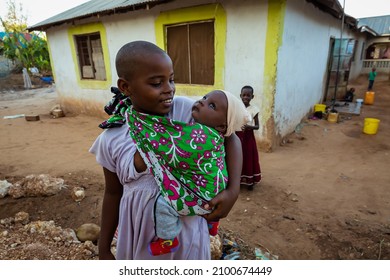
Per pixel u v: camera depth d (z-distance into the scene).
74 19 7.66
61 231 2.72
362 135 6.49
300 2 5.57
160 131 0.95
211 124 1.01
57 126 7.92
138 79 0.90
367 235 2.84
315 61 7.72
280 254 2.59
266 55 4.91
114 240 2.36
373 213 3.25
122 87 0.95
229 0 5.05
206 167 0.97
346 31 12.02
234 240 2.76
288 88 5.73
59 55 9.52
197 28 5.73
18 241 2.56
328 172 4.43
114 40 7.43
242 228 2.98
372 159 5.02
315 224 3.04
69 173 4.43
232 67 5.40
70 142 6.28
